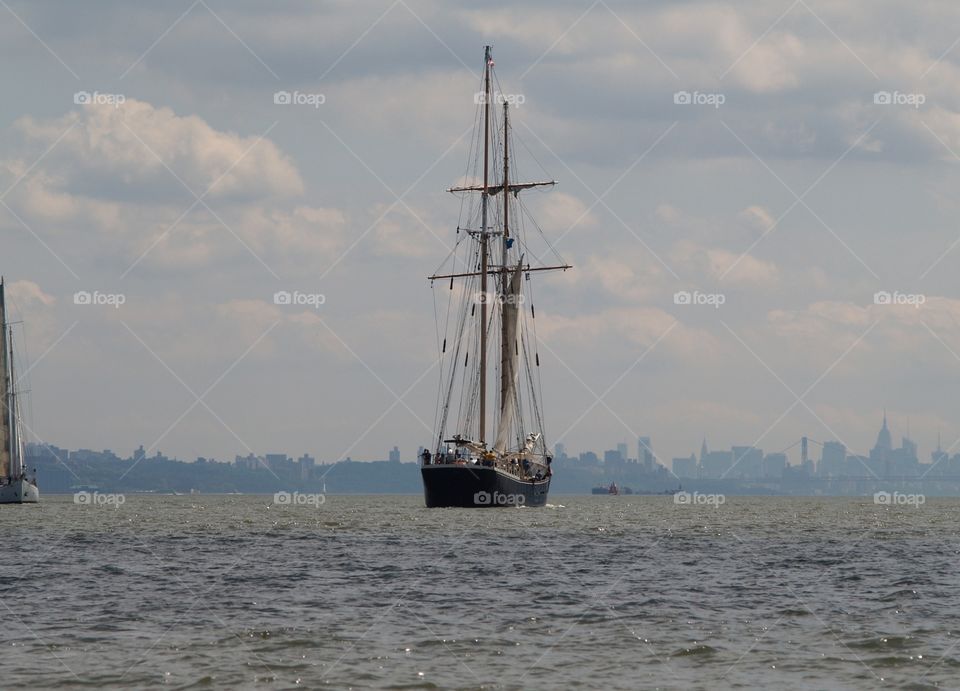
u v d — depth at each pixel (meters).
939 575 139.50
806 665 86.25
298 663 85.31
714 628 100.25
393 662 85.94
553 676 82.19
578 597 117.25
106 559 154.75
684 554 167.00
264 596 116.81
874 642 94.31
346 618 103.62
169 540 192.25
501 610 108.56
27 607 109.38
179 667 83.81
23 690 77.44
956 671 84.75
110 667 83.69
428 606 110.62
